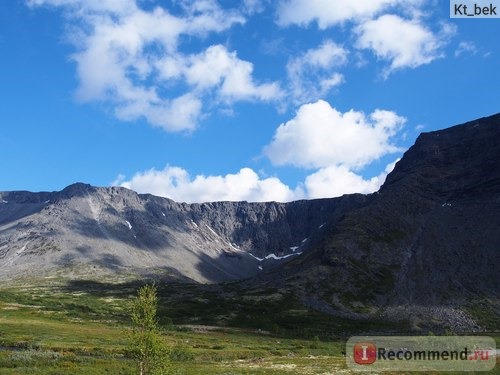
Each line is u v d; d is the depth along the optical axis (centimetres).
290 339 16638
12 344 10450
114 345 11219
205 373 6825
